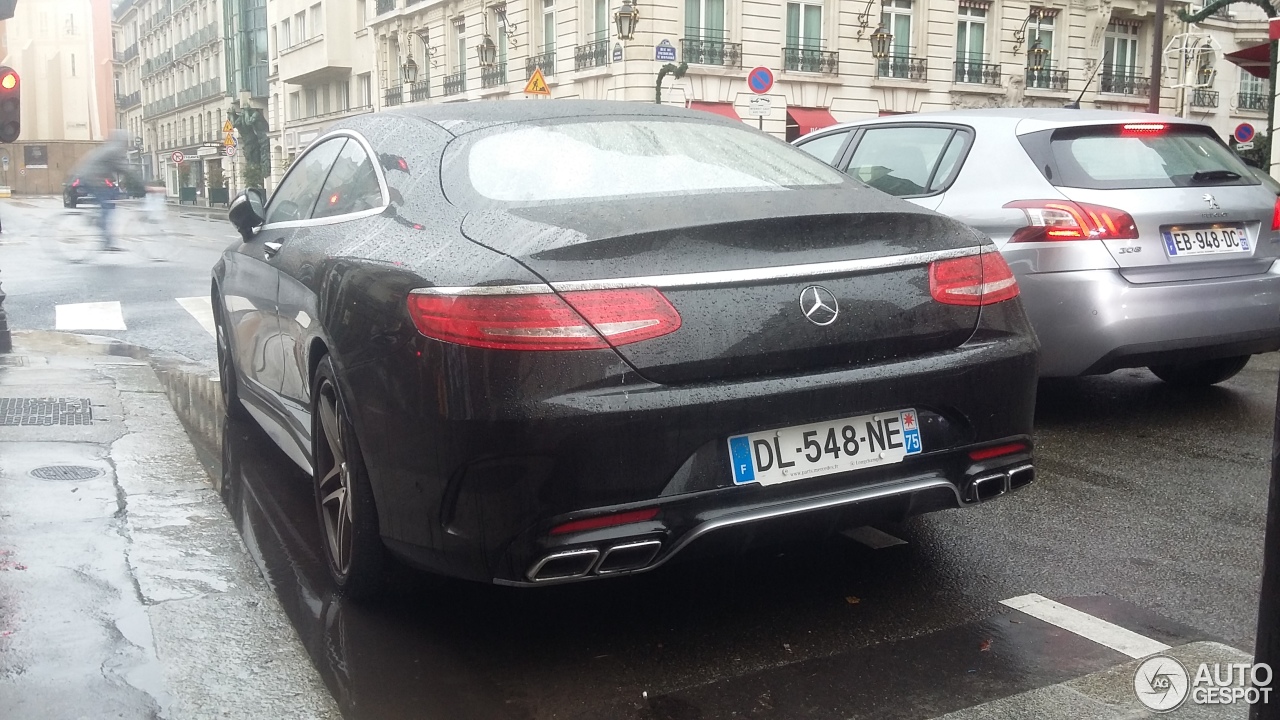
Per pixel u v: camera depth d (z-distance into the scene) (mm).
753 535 2812
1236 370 6227
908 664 2910
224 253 5512
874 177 6352
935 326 3006
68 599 3316
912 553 3742
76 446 5090
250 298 4676
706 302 2732
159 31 88438
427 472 2744
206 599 3357
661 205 3020
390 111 4184
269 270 4301
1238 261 5359
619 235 2721
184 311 10672
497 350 2605
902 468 2959
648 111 3873
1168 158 5500
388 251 3156
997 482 3133
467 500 2672
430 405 2688
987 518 4117
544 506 2607
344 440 3150
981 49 35312
